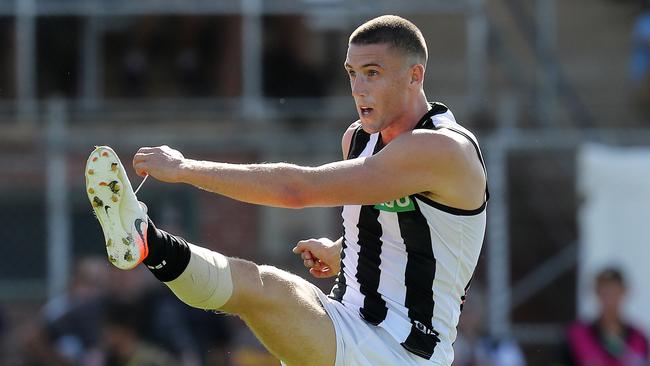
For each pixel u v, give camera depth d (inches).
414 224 676.7
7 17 1791.3
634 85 1948.8
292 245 1812.3
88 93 1787.6
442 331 695.1
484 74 1927.9
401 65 671.8
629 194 1567.4
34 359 1460.4
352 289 696.4
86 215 1747.0
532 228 1899.6
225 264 658.2
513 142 1688.0
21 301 1774.1
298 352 663.8
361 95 673.6
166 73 1824.6
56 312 1481.3
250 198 644.7
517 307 1861.5
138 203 634.8
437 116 683.4
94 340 1460.4
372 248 690.8
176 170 641.0
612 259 1567.4
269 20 1827.0
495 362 1482.5
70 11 1756.9
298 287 675.4
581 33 2084.2
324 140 1731.1
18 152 1760.6
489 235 1679.4
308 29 1833.2
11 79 1781.5
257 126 1807.3
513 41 2030.0
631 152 1625.2
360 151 717.9
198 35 1831.9
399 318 682.2
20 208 1782.7
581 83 2027.6
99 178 623.8
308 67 1829.5
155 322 1374.3
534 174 1905.8
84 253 1738.4
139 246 625.6
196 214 1777.8
